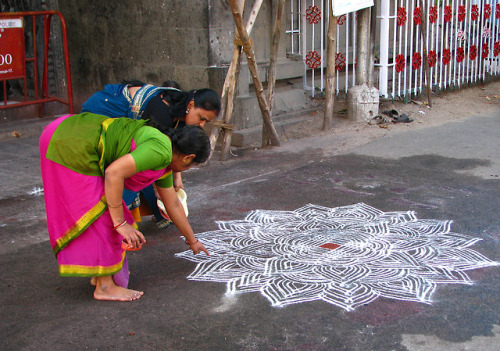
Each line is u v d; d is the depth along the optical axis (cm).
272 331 276
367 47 748
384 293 311
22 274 351
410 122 750
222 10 671
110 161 287
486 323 278
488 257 356
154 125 297
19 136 741
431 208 449
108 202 280
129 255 376
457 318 283
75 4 802
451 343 261
